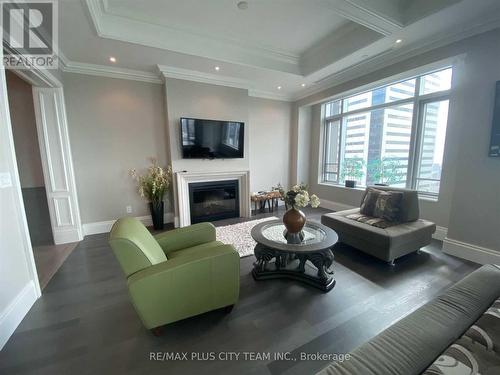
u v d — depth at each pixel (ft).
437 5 7.27
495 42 7.64
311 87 15.24
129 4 8.01
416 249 8.63
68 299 6.49
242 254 9.16
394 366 2.63
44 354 4.68
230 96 13.74
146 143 12.64
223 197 14.69
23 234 6.11
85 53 9.80
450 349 2.77
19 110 10.51
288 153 18.13
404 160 12.58
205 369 4.33
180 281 4.89
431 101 11.25
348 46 10.17
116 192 12.28
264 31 9.86
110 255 9.34
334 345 4.83
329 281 6.83
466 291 4.01
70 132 11.02
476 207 8.27
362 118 14.82
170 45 9.52
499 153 7.62
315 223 8.57
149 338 5.07
